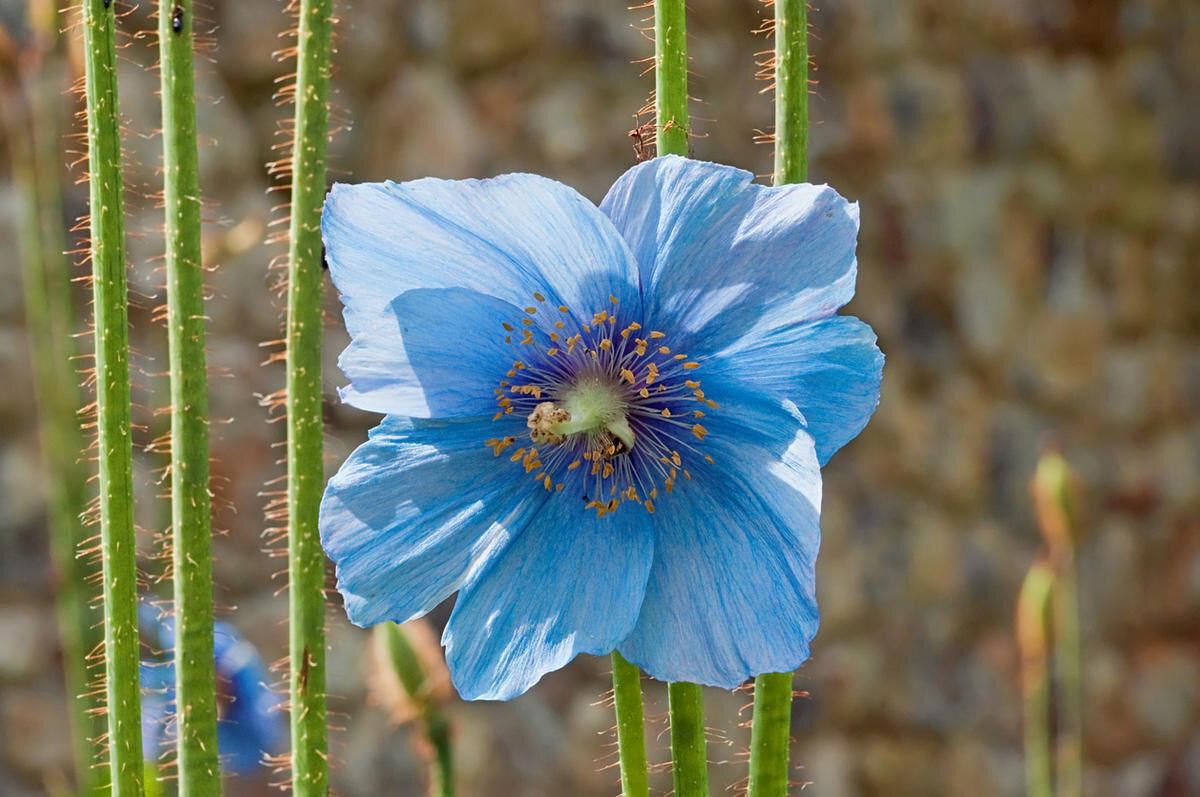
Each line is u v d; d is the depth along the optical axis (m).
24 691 1.75
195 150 0.74
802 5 0.75
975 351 2.27
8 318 1.79
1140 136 2.42
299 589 0.74
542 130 2.06
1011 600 2.21
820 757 2.11
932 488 2.21
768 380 0.75
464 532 0.75
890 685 2.14
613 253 0.75
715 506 0.75
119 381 0.74
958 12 2.31
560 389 0.77
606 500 0.76
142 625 0.87
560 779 1.94
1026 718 2.18
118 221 0.74
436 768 0.84
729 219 0.75
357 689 1.86
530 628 0.75
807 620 0.74
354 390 0.75
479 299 0.76
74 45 0.81
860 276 2.23
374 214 0.74
